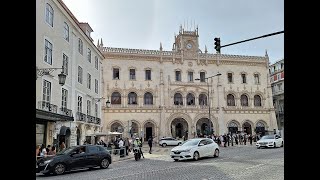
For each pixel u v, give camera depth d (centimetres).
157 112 5794
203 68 6181
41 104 2389
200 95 6119
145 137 5744
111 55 5778
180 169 1833
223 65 6284
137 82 5834
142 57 5919
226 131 6047
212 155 2594
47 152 2262
